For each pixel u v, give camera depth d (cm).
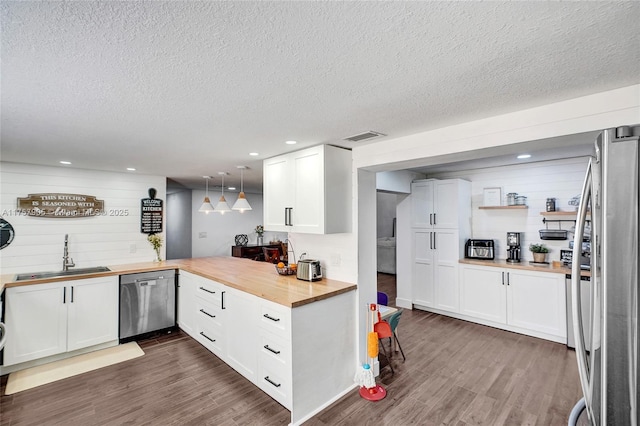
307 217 289
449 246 462
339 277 306
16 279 321
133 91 160
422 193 493
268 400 253
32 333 312
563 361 319
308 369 240
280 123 217
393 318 305
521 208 438
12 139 251
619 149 99
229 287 304
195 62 131
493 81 153
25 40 112
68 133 236
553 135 182
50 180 371
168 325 405
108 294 360
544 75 146
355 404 250
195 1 92
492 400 252
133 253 432
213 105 181
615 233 98
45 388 272
